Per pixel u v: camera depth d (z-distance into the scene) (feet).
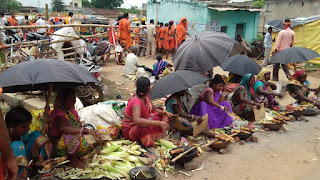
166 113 14.08
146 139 12.89
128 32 38.91
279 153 14.14
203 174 12.01
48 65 10.49
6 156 6.14
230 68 20.95
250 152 14.17
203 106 15.28
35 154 11.06
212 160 13.26
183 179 11.60
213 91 16.51
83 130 11.88
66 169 11.48
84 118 15.12
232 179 11.71
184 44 16.99
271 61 24.86
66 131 11.38
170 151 12.19
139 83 12.53
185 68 16.06
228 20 52.42
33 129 14.80
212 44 16.14
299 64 41.65
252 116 17.87
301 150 14.49
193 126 14.32
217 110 16.17
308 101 20.42
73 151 11.37
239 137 15.30
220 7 50.19
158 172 11.71
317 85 29.27
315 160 13.42
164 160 12.22
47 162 11.05
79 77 10.56
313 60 41.57
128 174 11.37
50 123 11.90
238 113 18.10
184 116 14.70
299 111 18.69
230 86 21.01
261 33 64.64
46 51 27.50
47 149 11.23
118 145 13.19
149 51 47.50
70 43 29.09
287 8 59.06
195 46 16.16
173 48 45.37
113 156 12.26
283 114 18.74
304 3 55.36
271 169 12.57
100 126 14.44
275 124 16.69
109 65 37.86
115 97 23.30
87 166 11.58
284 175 12.07
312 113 19.67
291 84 21.18
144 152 12.98
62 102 11.80
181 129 15.05
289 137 16.15
